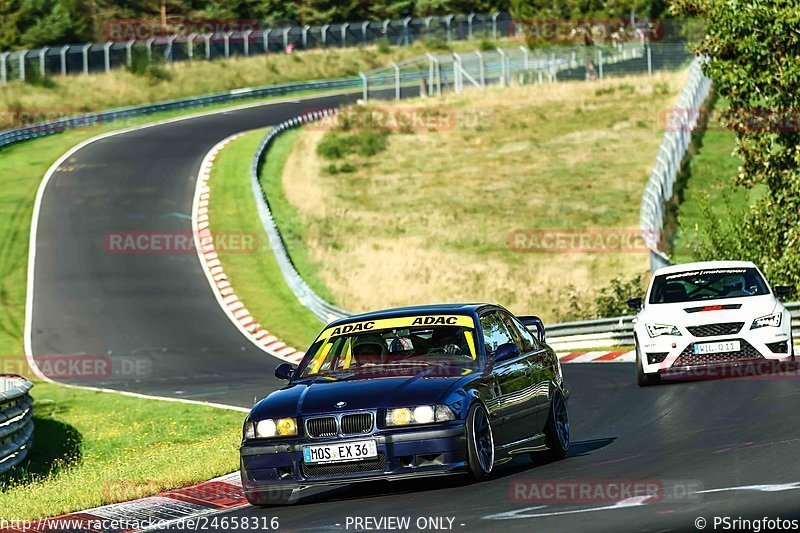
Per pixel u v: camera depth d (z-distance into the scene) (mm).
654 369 58219
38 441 66875
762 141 88062
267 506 32969
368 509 29922
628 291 102750
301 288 125375
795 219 87375
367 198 173125
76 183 179250
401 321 35594
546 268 134125
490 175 181625
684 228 130125
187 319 120375
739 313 57344
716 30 86125
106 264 140500
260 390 81250
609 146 191375
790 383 52656
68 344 112938
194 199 169125
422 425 30969
